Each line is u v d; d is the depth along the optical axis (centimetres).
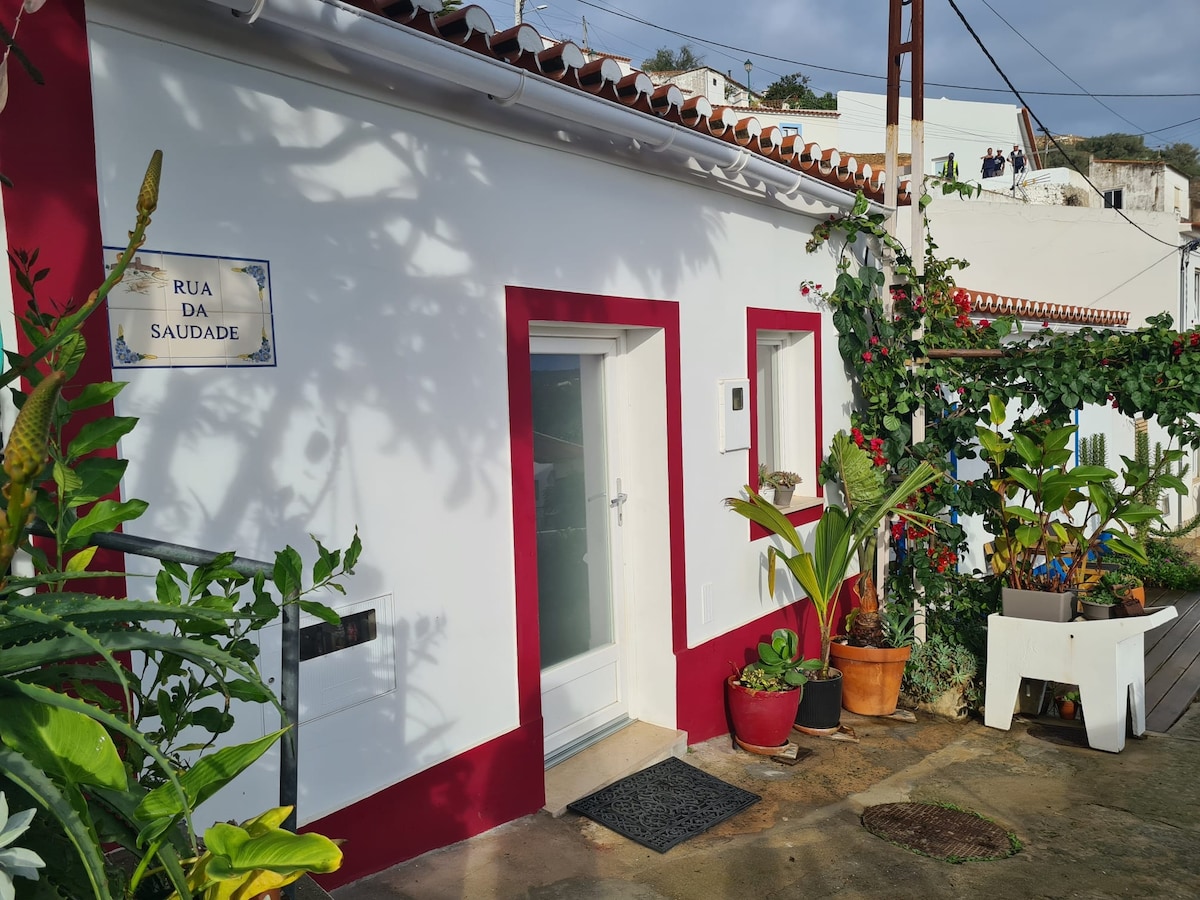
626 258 478
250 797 307
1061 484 595
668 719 523
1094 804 480
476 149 390
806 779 504
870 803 476
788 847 421
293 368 322
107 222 271
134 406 278
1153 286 1527
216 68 298
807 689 568
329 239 333
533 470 437
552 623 486
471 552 391
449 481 380
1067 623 570
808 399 661
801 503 642
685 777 483
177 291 288
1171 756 552
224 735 297
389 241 355
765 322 597
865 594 641
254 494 311
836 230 673
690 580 532
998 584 679
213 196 297
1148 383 586
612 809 442
